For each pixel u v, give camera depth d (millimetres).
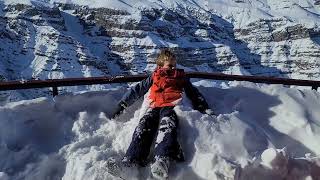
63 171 1641
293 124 1937
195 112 1743
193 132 1688
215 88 2127
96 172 1583
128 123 1832
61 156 1688
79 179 1578
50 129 1794
